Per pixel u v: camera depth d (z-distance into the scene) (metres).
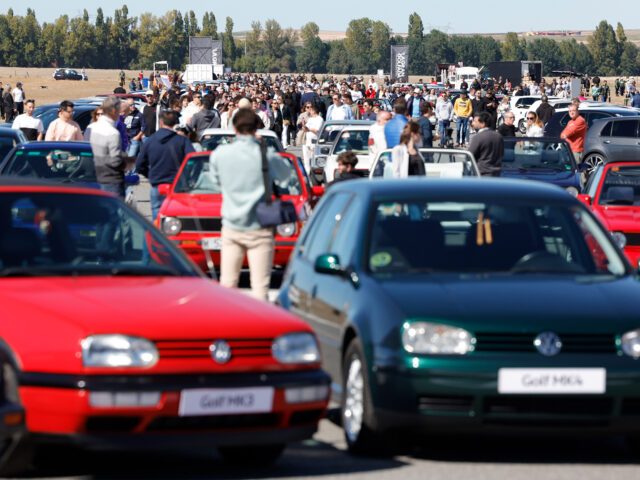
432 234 21.72
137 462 19.16
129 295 18.16
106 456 19.58
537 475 18.27
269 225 27.47
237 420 17.19
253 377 17.25
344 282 21.17
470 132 114.38
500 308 19.12
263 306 18.75
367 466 19.00
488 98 114.12
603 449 20.73
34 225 20.14
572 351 18.80
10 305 17.48
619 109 98.94
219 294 18.98
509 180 24.16
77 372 16.39
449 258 21.30
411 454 20.08
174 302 18.00
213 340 17.11
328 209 24.39
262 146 27.47
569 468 18.86
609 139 85.12
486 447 20.80
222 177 27.58
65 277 19.20
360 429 19.45
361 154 64.94
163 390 16.53
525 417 18.55
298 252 24.86
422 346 18.70
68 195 20.97
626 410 18.83
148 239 20.88
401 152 44.69
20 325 16.94
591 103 123.06
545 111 107.25
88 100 128.38
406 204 22.23
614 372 18.67
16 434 16.05
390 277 20.59
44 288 18.34
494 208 22.44
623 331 18.95
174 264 20.69
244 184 27.41
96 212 20.84
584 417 18.66
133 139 71.88
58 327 16.73
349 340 20.56
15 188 20.73
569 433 18.73
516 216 22.38
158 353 16.73
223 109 81.38
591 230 22.55
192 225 39.81
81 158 44.16
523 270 21.20
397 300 19.41
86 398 16.25
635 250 38.44
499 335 18.75
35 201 20.56
